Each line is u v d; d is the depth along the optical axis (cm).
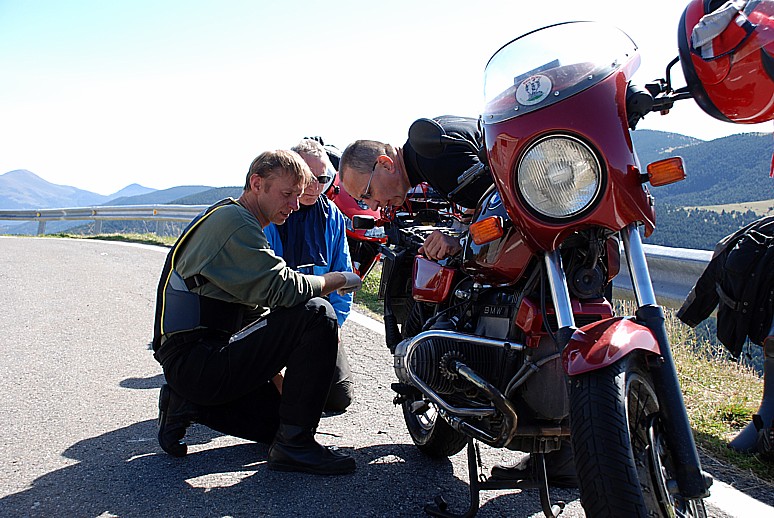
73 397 430
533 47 259
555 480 303
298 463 326
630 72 252
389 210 394
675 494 205
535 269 254
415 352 271
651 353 214
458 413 262
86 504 289
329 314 333
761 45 231
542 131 231
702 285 393
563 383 251
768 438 340
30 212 2175
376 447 367
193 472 327
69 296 773
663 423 208
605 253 259
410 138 282
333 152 609
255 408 350
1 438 360
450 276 299
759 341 364
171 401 343
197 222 335
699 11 251
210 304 334
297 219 440
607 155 228
